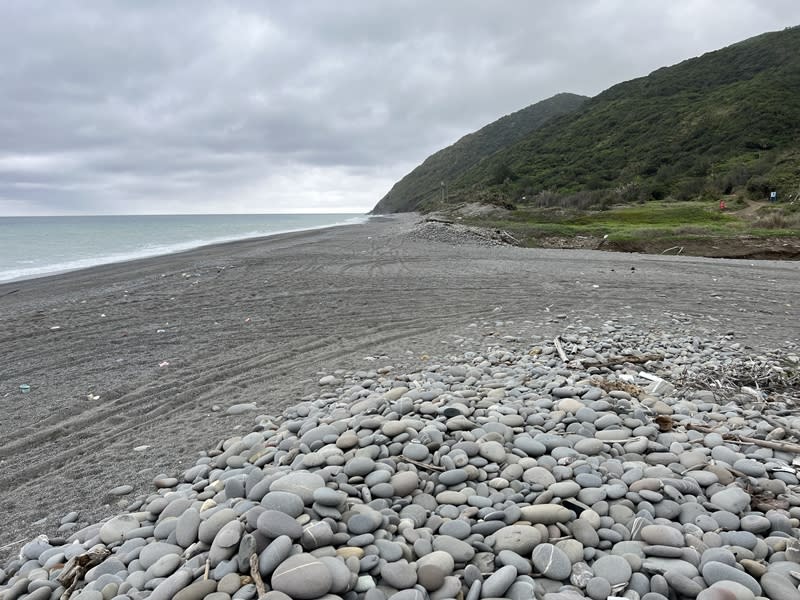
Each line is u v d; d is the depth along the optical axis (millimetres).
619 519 2791
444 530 2713
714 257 22875
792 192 45219
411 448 3426
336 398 5242
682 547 2518
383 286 13320
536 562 2486
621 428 3861
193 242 36125
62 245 34969
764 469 3262
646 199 58656
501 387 5098
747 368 5844
